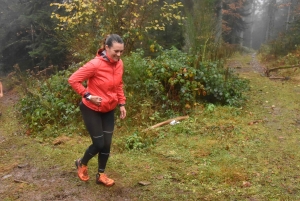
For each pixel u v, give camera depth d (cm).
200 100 715
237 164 439
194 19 1016
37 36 1507
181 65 718
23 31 1689
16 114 841
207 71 739
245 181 392
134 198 364
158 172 423
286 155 468
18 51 1738
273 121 620
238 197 359
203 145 505
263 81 1026
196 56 793
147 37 1038
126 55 827
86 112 354
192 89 685
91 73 339
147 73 718
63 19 923
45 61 1496
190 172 420
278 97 801
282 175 408
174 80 679
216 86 712
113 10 869
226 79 790
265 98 793
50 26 1461
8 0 1764
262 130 564
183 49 1120
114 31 877
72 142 561
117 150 507
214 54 1044
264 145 502
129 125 618
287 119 630
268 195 362
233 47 2441
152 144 523
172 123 606
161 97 681
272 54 1742
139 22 913
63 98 737
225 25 2762
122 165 446
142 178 406
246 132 552
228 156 464
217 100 720
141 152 493
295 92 859
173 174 416
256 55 2275
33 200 366
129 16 888
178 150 493
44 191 386
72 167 452
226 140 521
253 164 439
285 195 361
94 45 863
